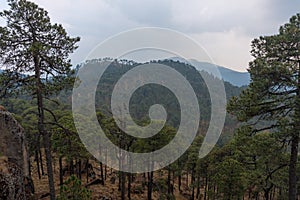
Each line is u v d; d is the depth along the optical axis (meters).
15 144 10.47
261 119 10.93
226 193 14.80
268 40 10.55
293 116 9.67
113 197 20.50
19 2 10.48
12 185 8.61
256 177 13.41
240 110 10.88
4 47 10.23
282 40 9.99
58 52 11.40
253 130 11.10
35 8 10.71
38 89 10.80
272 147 11.11
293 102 9.70
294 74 9.94
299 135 9.94
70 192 11.04
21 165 10.62
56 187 20.53
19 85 10.89
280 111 10.45
